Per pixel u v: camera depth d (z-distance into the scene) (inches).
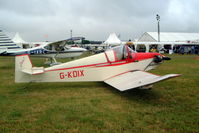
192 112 164.1
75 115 158.7
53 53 536.7
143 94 224.5
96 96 219.1
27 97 215.9
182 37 1737.2
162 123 142.9
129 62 272.7
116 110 171.0
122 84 211.8
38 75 247.9
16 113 162.4
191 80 304.5
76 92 238.4
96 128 135.0
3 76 365.4
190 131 130.6
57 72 251.1
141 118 152.2
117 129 133.7
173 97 210.4
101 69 261.1
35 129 135.2
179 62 624.1
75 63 255.9
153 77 203.3
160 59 292.5
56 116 157.2
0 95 224.7
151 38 1676.9
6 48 528.1
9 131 132.9
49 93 234.2
